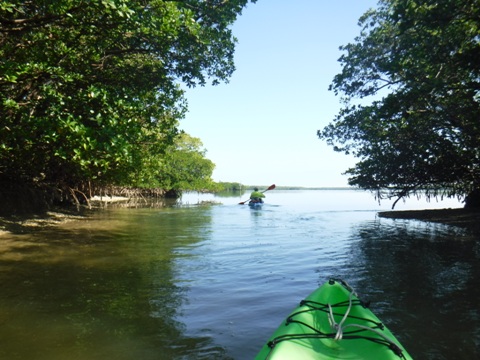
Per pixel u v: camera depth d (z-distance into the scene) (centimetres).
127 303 550
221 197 6225
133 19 918
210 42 1450
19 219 1505
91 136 853
